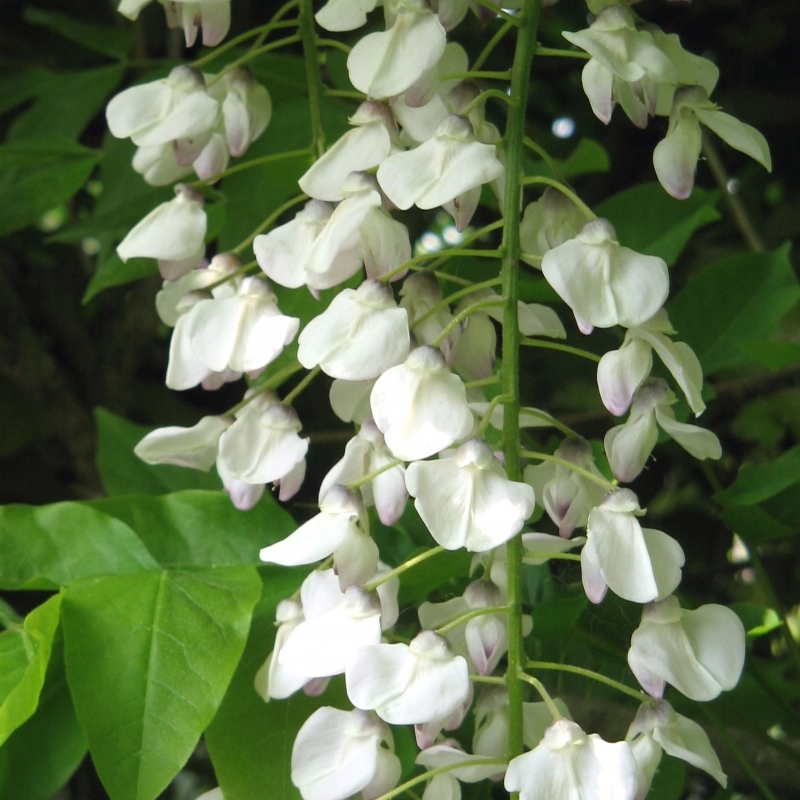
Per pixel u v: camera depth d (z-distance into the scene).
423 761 0.38
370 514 0.45
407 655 0.38
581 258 0.38
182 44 0.66
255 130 0.44
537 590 0.46
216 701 0.39
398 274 0.40
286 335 0.40
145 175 0.44
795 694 0.49
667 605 0.39
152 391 0.68
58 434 0.63
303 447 0.42
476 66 0.41
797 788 0.49
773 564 0.67
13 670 0.40
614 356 0.39
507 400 0.39
